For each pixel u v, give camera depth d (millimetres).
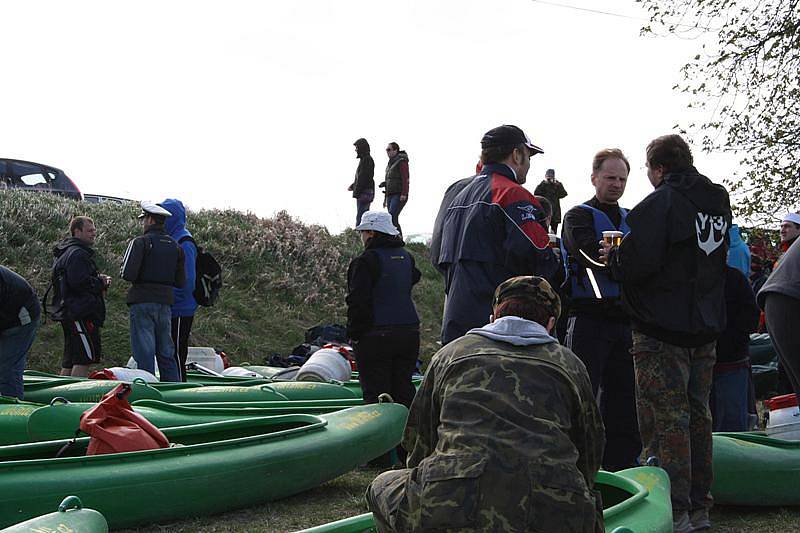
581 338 5621
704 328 4750
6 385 7852
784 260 4973
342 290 17562
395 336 6836
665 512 4137
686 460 4777
